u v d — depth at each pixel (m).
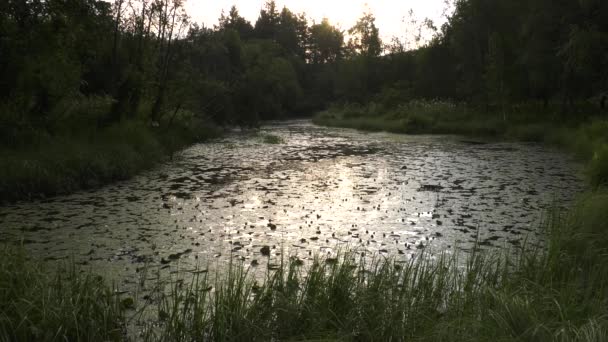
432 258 6.23
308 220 8.29
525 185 11.68
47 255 6.27
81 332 3.71
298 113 71.00
